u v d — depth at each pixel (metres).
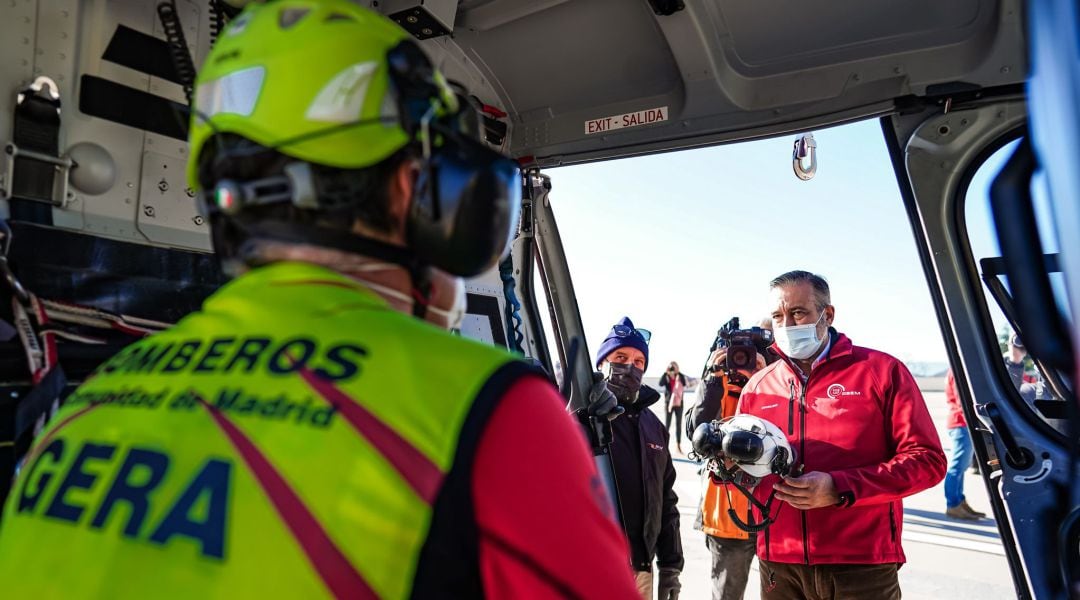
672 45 2.51
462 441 0.53
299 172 0.65
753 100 2.55
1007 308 2.29
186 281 1.88
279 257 0.69
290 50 0.67
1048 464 2.20
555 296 3.35
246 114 0.67
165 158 1.86
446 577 0.52
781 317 2.51
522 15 2.57
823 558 2.28
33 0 1.60
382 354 0.58
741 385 3.15
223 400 0.59
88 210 1.69
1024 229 0.83
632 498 2.93
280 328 0.63
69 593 0.55
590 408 2.86
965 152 2.28
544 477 0.56
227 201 0.66
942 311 2.38
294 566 0.50
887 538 2.27
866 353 2.44
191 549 0.53
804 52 2.45
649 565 2.93
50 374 1.45
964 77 2.24
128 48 1.78
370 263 0.70
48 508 0.62
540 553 0.54
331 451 0.53
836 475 2.13
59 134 1.64
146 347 0.73
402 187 0.70
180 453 0.57
